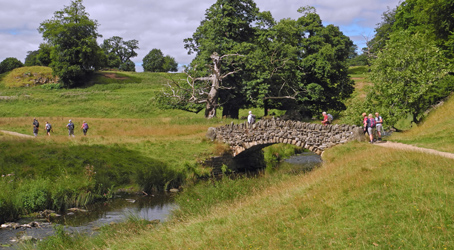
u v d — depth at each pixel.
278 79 51.44
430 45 31.34
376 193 12.02
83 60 93.50
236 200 16.27
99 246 12.60
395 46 31.88
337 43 59.44
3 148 25.62
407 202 10.97
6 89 87.19
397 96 29.59
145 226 15.03
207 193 17.95
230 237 10.91
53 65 93.50
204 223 12.81
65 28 92.62
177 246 10.92
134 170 25.31
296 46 54.56
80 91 82.81
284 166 30.72
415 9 37.09
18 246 13.91
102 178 22.91
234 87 46.50
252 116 30.08
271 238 10.28
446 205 10.30
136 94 76.19
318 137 25.52
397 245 8.96
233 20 48.00
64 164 24.16
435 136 22.89
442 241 8.79
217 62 45.69
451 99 31.36
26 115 60.66
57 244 13.10
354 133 23.89
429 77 29.17
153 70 141.88
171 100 49.12
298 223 11.06
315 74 54.03
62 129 43.69
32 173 22.36
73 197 20.22
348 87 56.75
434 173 12.76
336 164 18.27
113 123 47.66
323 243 9.60
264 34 51.41
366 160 16.52
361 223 10.35
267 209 12.91
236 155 30.56
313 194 13.25
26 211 18.55
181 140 32.16
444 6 33.88
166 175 24.61
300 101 55.06
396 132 30.84
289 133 27.12
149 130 38.50
